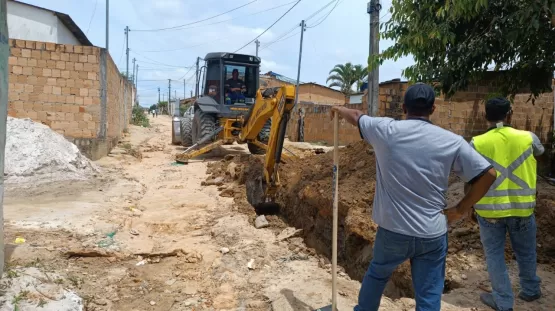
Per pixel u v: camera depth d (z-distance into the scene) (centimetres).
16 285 355
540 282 396
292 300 404
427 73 736
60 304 348
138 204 789
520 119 1372
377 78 1100
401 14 722
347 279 471
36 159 926
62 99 1227
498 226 369
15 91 1191
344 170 792
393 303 397
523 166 365
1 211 354
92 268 468
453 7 614
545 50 668
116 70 1644
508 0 646
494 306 380
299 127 2091
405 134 279
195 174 1113
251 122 1087
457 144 276
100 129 1265
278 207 865
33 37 1980
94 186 881
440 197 281
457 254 493
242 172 966
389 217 283
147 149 1608
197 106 1440
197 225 658
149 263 498
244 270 482
